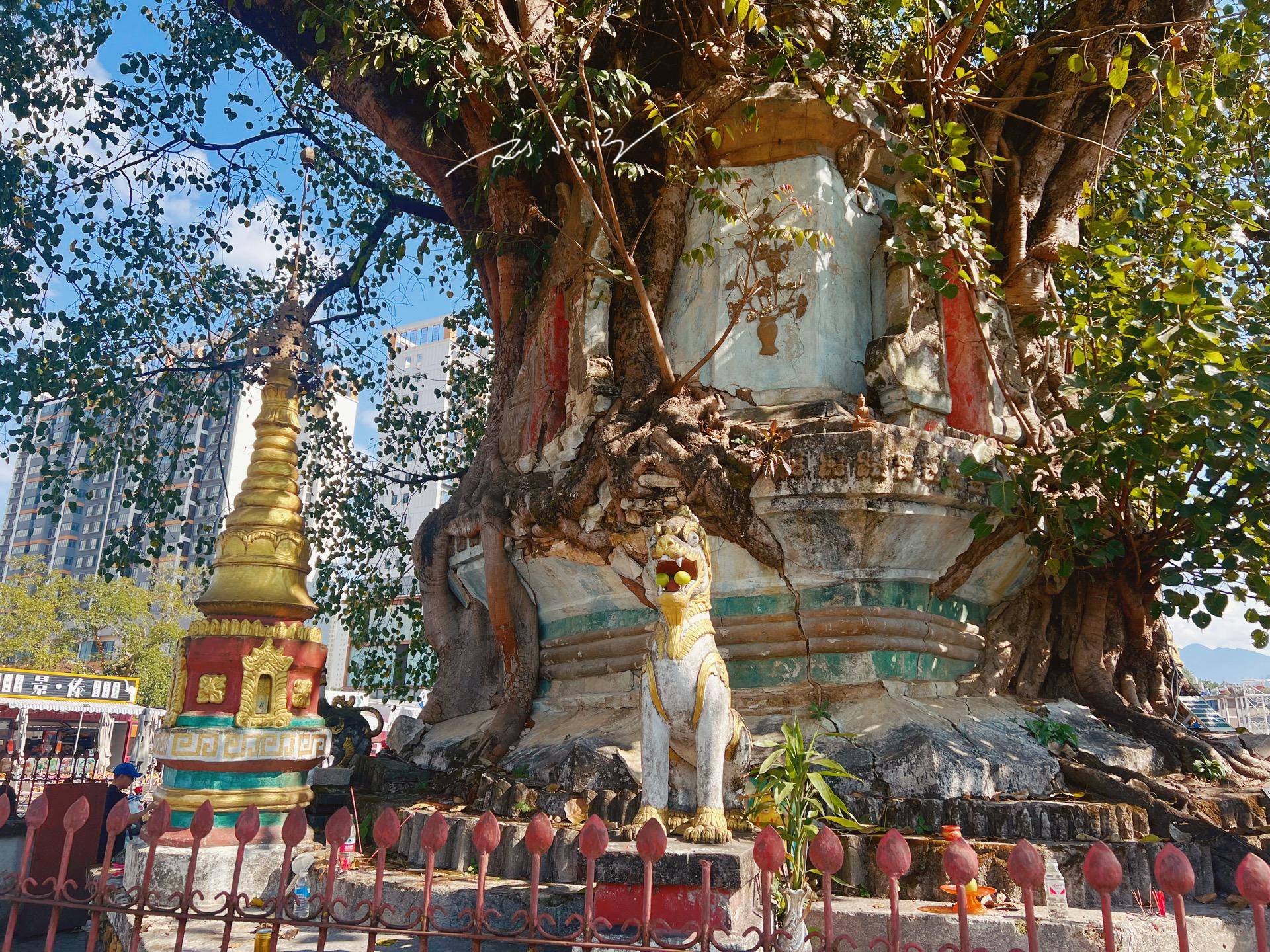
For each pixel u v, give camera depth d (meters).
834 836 3.17
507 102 9.39
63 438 32.62
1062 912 5.18
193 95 13.12
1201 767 7.38
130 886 6.09
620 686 8.24
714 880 4.23
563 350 9.62
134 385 13.66
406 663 15.94
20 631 42.09
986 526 7.18
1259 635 7.12
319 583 15.81
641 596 8.05
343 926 3.34
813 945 4.88
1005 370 8.88
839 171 8.95
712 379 8.52
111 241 13.12
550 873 5.95
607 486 7.97
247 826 3.51
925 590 7.89
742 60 9.08
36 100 12.08
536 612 9.27
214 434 40.25
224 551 6.87
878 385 8.26
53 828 6.85
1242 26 7.66
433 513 10.70
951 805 6.06
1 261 11.39
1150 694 8.48
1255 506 7.06
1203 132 9.12
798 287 8.48
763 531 7.51
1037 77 9.77
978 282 8.57
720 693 5.18
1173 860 2.79
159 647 44.34
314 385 8.04
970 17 8.34
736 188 8.70
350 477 16.12
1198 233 8.09
